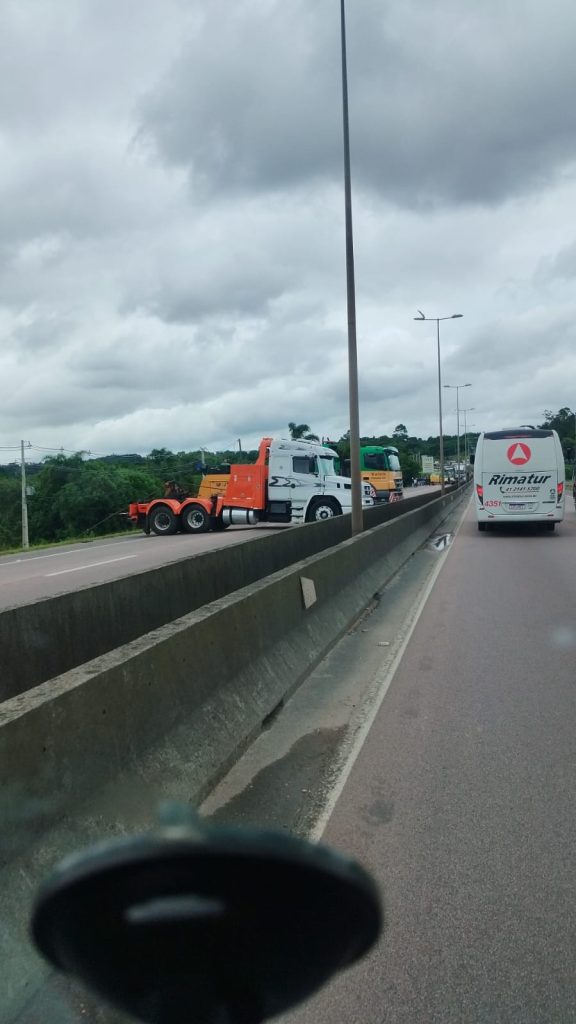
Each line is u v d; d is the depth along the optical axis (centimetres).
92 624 811
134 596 914
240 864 123
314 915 131
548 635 1047
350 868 129
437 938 348
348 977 321
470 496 7750
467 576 1694
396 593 1473
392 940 347
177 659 536
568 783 531
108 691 426
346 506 3234
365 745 616
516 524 2972
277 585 816
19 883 313
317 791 523
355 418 1758
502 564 1906
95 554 2475
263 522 3491
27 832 330
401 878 404
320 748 609
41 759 351
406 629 1114
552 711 702
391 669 875
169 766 476
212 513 3334
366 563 1419
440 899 382
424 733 645
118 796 407
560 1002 304
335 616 1068
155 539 3125
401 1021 296
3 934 294
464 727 660
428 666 888
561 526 3241
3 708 352
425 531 2686
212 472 3416
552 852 430
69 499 7300
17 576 1852
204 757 526
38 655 702
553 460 2723
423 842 445
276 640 789
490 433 2761
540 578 1628
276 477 3244
